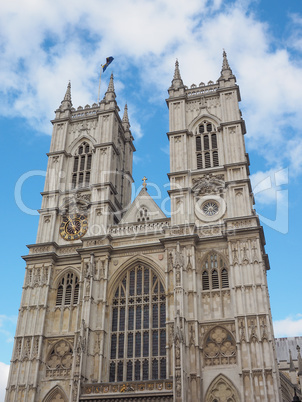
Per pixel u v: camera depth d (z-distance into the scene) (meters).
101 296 59.72
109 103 78.00
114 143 74.50
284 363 92.75
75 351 53.91
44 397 55.09
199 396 49.94
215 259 59.25
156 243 61.59
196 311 54.84
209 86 74.81
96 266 61.97
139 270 61.66
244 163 64.50
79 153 74.88
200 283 57.91
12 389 55.66
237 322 52.94
